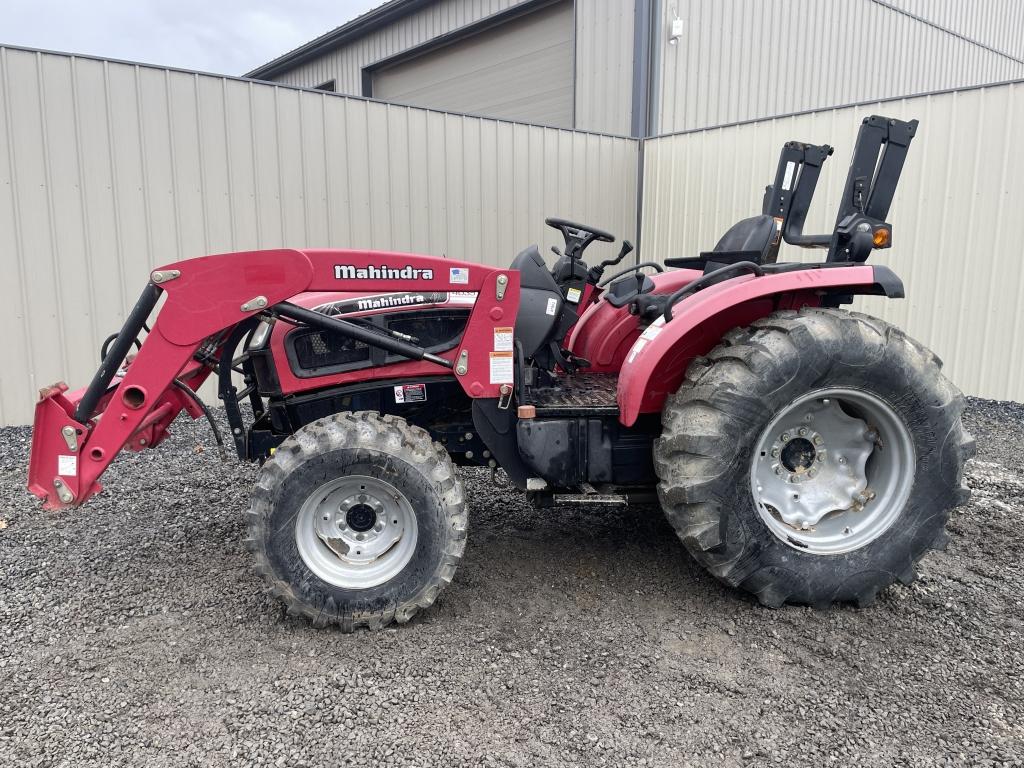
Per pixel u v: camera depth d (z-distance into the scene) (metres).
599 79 9.77
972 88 6.05
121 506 3.88
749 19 9.94
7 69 5.11
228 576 3.03
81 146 5.43
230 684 2.25
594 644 2.50
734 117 10.05
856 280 2.70
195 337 2.59
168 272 2.53
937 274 6.45
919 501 2.75
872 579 2.73
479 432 2.80
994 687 2.27
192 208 5.90
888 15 12.03
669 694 2.21
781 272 2.82
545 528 3.57
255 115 6.05
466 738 2.00
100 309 5.66
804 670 2.36
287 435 3.04
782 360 2.54
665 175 8.47
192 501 3.95
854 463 2.84
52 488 2.63
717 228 7.98
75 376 5.64
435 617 2.68
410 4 12.77
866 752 1.97
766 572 2.67
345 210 6.62
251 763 1.90
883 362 2.62
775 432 2.75
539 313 3.06
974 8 13.87
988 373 6.26
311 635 2.55
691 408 2.62
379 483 2.54
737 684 2.27
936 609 2.78
